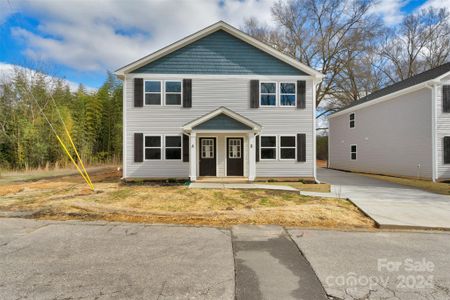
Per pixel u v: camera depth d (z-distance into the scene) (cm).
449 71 1180
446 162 1202
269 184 1062
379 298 275
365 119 1720
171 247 417
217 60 1188
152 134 1165
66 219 576
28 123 1736
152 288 290
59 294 276
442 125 1205
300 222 570
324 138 3014
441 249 420
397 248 422
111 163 2142
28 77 1859
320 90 2602
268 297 274
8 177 1359
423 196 889
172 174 1162
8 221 554
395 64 2717
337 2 2406
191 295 276
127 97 1162
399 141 1416
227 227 529
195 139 1067
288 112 1188
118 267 343
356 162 1823
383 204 747
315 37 2533
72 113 1942
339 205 731
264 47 1180
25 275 319
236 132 1070
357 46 2434
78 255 382
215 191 888
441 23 2480
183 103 1172
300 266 352
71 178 1309
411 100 1335
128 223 549
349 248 420
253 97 1182
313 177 1178
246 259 373
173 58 1180
